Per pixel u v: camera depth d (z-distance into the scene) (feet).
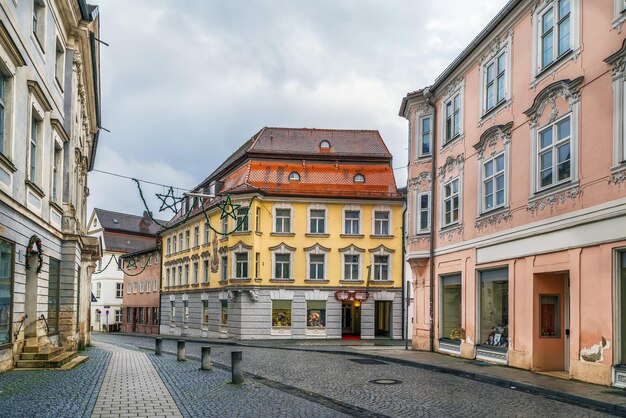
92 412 34.73
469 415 35.65
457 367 60.59
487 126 69.51
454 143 78.79
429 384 50.19
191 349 100.32
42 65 58.29
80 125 86.74
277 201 138.00
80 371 53.93
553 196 54.60
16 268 50.55
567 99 53.21
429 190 86.22
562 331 57.67
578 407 38.52
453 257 77.46
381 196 139.74
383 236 139.64
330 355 83.66
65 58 71.77
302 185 139.44
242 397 41.81
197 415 34.50
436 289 82.64
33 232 56.13
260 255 135.74
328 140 149.59
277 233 137.08
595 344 47.57
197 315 157.48
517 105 62.59
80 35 73.82
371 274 138.82
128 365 62.90
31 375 48.80
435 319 82.69
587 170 49.73
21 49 50.11
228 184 146.92
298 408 37.60
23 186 52.16
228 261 137.80
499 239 64.59
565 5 55.01
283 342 124.57
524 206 59.88
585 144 50.21
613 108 46.85
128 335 182.60
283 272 137.59
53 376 49.03
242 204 135.54
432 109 86.43
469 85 75.05
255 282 133.80
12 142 47.98
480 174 70.33
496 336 66.18
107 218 262.47
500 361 63.21
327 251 138.21
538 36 59.47
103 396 40.57
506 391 45.98
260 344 117.08
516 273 61.00
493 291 67.31
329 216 139.44
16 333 52.39
